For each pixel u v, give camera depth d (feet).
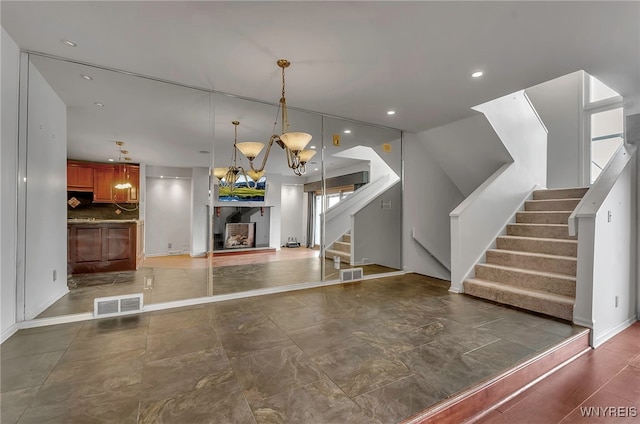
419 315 9.80
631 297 10.53
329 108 12.55
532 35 7.43
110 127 11.55
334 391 5.61
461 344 7.65
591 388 6.56
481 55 8.41
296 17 6.77
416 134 16.57
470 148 15.21
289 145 8.93
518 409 5.87
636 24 6.91
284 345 7.51
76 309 9.53
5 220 7.63
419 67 9.10
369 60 8.69
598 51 8.14
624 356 8.05
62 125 9.98
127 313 9.68
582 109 17.03
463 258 12.67
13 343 7.44
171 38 7.63
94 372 6.14
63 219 10.27
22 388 5.56
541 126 16.44
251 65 9.00
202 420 4.78
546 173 17.30
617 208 9.83
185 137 13.15
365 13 6.61
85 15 6.70
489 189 13.71
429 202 17.51
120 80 9.84
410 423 4.85
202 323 8.93
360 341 7.79
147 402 5.20
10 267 7.90
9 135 7.73
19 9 6.48
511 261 12.48
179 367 6.39
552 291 10.53
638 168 10.96
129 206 13.26
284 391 5.58
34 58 8.52
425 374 6.23
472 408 5.70
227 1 6.22
